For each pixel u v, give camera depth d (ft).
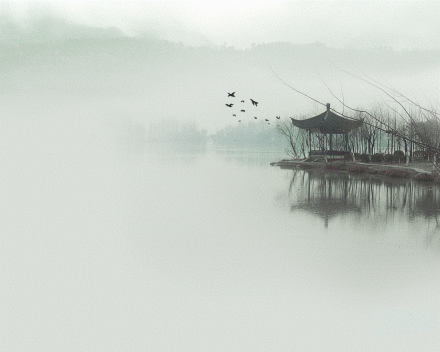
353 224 78.48
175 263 55.42
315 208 96.58
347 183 150.41
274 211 92.94
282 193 122.62
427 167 176.65
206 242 65.82
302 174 187.11
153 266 53.98
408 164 192.95
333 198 112.78
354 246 62.44
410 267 52.29
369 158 217.15
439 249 60.34
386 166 192.85
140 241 66.64
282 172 197.26
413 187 137.28
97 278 50.21
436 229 73.61
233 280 48.42
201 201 107.24
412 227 75.46
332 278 48.85
